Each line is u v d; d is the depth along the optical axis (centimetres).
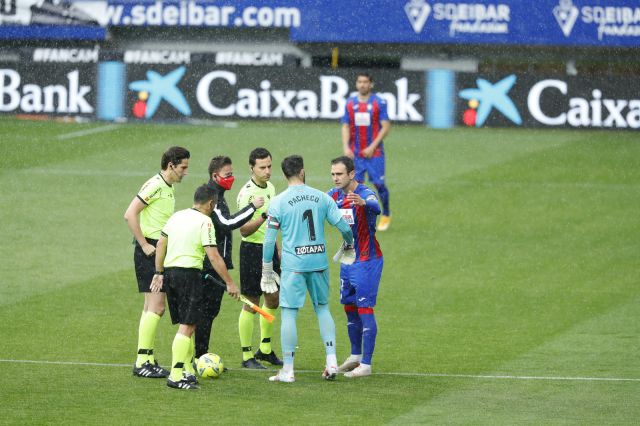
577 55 10519
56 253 5338
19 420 2842
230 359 3678
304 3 10125
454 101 9206
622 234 5925
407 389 3256
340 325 4238
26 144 8219
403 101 9231
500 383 3347
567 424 2872
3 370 3422
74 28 10312
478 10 9912
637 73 10519
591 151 8250
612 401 3125
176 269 3198
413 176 7394
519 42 9888
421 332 4119
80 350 3725
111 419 2861
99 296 4581
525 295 4725
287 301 3325
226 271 3228
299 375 3438
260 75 9225
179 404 3025
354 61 10725
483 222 6197
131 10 10275
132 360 3591
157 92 9275
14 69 9319
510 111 9181
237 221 3381
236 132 8781
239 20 10188
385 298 4666
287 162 3331
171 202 3456
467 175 7425
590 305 4553
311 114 9219
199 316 3225
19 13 10281
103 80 9281
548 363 3631
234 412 2948
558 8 9831
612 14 9794
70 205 6412
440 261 5331
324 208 3341
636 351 3806
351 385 3303
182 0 10212
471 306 4541
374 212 3416
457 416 2939
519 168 7662
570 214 6397
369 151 5781
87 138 8500
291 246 3312
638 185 7194
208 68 9256
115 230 5850
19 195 6625
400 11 10012
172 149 3419
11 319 4178
